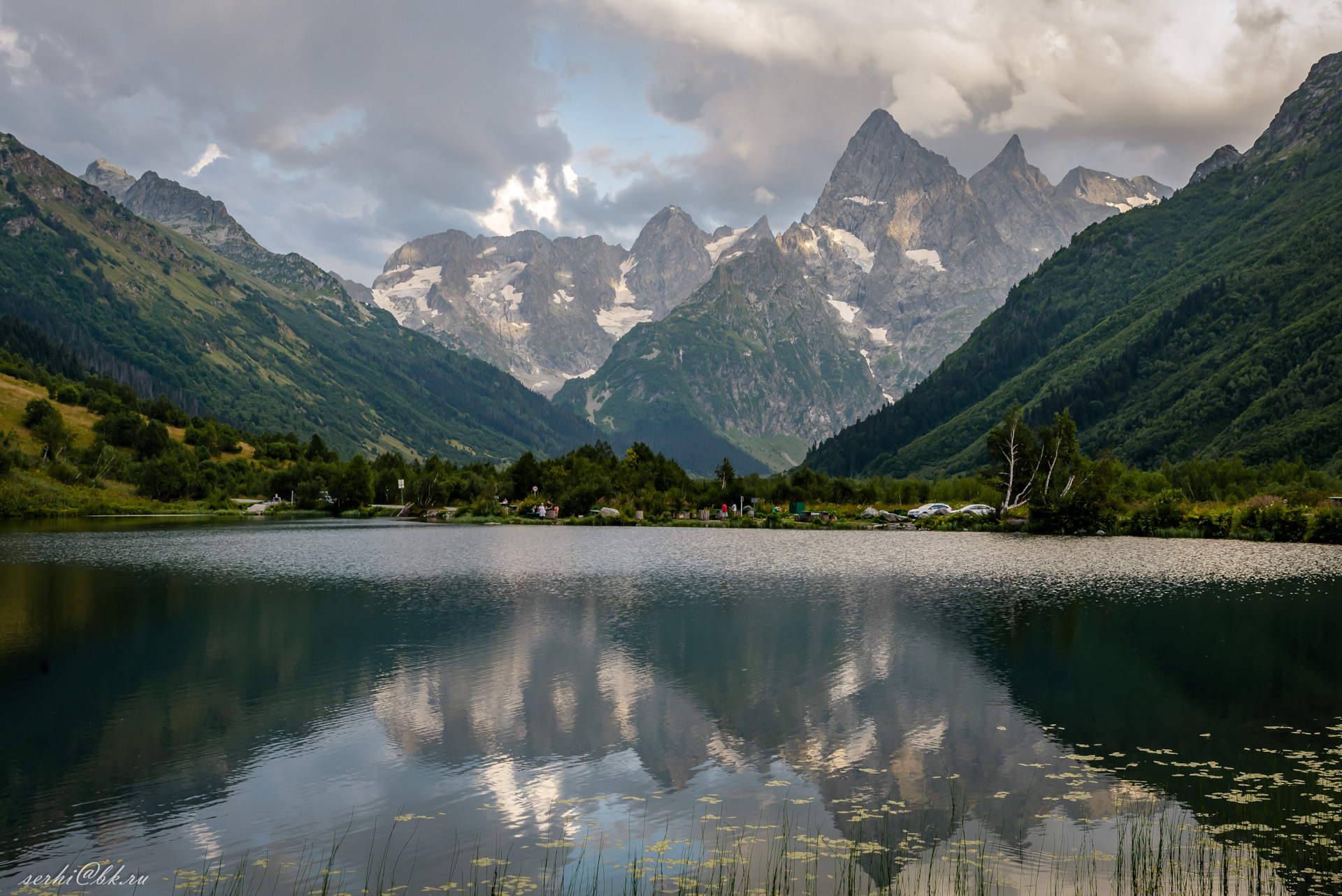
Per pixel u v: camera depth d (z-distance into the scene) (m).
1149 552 73.88
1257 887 13.00
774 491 151.00
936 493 153.88
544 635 33.31
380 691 25.00
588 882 13.30
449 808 16.44
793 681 26.19
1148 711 22.91
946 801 16.70
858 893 12.91
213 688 25.33
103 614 38.34
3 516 127.12
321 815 16.05
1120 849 14.44
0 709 23.16
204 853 14.38
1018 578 52.62
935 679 26.47
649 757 19.36
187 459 192.50
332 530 106.69
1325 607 40.66
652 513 132.00
